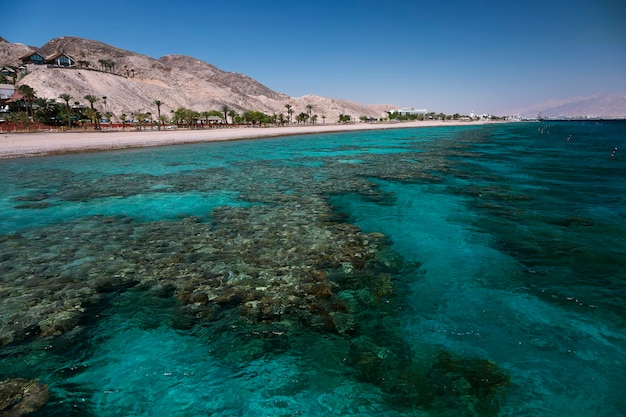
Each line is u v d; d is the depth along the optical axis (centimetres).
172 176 2728
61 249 1243
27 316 831
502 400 583
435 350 711
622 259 1126
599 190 2098
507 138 7356
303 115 15025
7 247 1262
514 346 720
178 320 817
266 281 992
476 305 875
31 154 4019
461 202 1862
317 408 575
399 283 988
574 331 766
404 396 596
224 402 593
